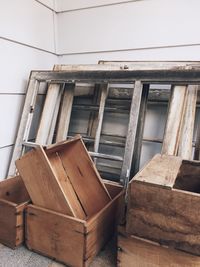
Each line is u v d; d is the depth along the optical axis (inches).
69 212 43.6
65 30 80.4
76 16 77.6
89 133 73.0
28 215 47.2
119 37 72.4
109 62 71.0
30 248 48.2
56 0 78.9
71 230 42.5
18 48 66.9
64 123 70.4
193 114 57.1
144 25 68.5
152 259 39.8
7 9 61.6
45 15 75.2
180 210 35.2
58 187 43.5
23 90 70.9
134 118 57.2
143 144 71.4
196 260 36.3
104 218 47.5
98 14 74.1
